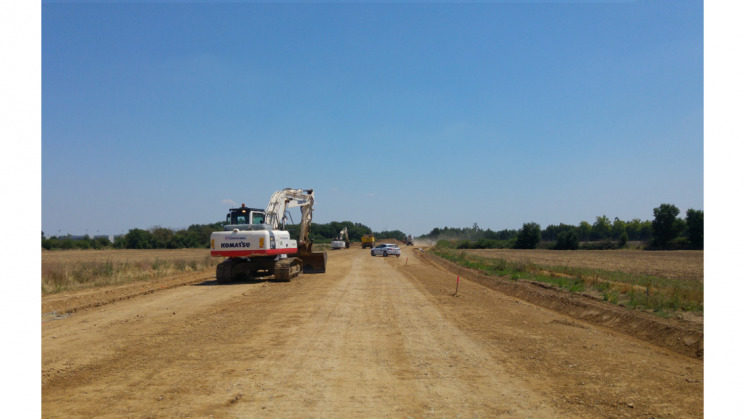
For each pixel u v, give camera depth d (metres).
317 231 140.00
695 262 44.16
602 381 7.43
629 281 21.16
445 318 13.26
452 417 5.83
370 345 9.77
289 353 9.05
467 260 43.34
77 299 16.80
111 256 56.03
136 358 8.72
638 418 5.84
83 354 9.04
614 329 12.90
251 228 22.89
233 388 6.94
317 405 6.23
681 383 7.38
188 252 69.25
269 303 15.91
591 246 91.00
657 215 84.62
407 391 6.84
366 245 89.19
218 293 18.83
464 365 8.29
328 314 13.67
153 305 15.60
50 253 66.31
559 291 19.25
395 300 16.91
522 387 7.06
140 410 6.08
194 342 10.04
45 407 6.19
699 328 10.93
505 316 13.94
